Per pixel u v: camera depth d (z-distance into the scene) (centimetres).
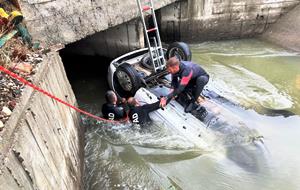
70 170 394
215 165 442
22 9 500
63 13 565
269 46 929
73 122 491
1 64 378
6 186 224
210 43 984
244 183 410
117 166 484
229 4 934
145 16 790
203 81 495
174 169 457
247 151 444
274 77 724
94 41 862
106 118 562
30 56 458
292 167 421
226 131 472
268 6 942
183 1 923
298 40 881
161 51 629
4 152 245
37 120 328
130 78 570
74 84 761
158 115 527
